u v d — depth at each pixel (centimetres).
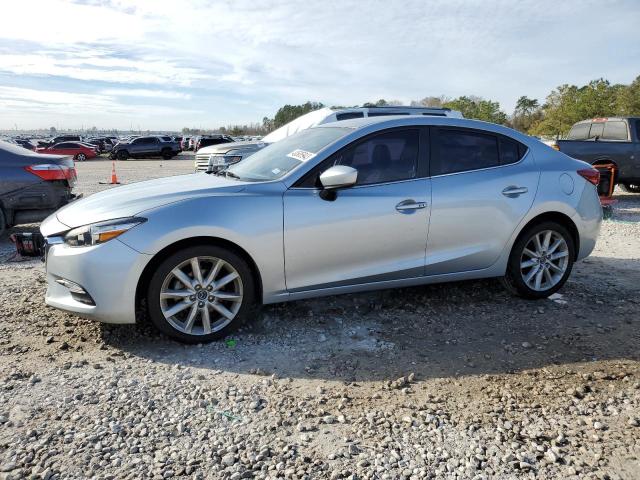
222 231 356
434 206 413
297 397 305
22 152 689
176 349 363
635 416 286
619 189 1388
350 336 390
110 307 345
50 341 370
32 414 280
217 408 291
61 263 355
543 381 326
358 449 256
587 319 427
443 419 283
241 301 373
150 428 271
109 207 365
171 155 3875
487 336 394
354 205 389
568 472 241
